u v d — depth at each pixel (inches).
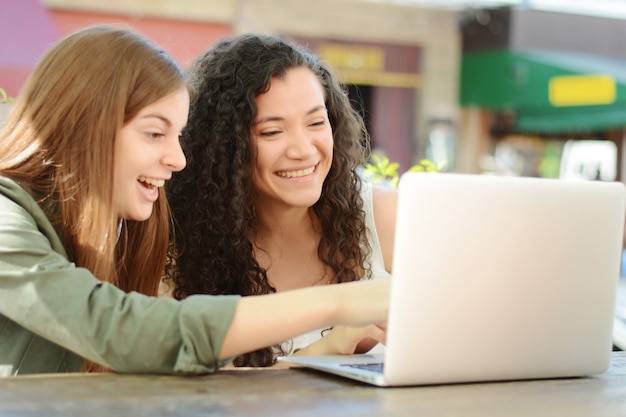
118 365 45.8
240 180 71.7
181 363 45.6
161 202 63.9
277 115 70.1
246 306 46.5
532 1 313.1
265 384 45.5
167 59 55.1
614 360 59.7
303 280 78.0
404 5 310.5
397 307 44.3
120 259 63.2
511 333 47.3
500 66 312.5
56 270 46.9
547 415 41.1
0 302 47.2
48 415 37.3
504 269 46.2
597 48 318.3
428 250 44.3
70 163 52.7
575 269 48.6
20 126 54.3
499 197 45.4
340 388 45.1
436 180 43.9
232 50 72.5
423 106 321.7
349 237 77.4
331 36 304.3
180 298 74.9
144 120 53.3
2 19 209.5
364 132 82.5
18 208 50.5
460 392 45.3
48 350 53.5
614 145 323.0
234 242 72.9
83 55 53.1
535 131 330.6
